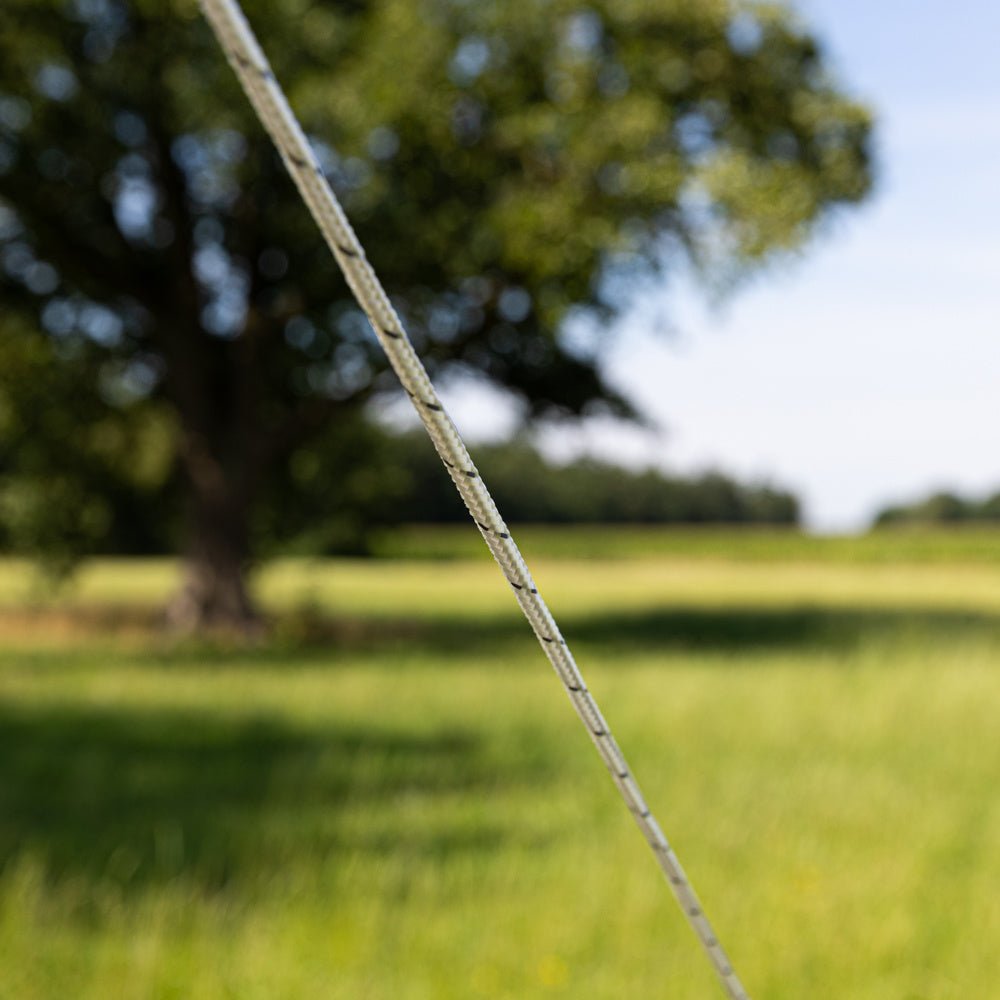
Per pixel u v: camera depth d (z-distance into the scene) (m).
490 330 18.77
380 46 16.20
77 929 4.60
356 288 0.88
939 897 5.15
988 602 33.88
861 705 11.00
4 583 35.44
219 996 3.97
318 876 5.39
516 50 16.62
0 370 20.11
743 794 7.15
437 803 7.17
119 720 10.65
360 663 15.53
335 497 23.91
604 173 16.77
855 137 17.89
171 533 25.69
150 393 20.70
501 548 1.05
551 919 4.71
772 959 4.30
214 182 18.22
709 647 18.70
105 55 16.48
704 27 16.78
